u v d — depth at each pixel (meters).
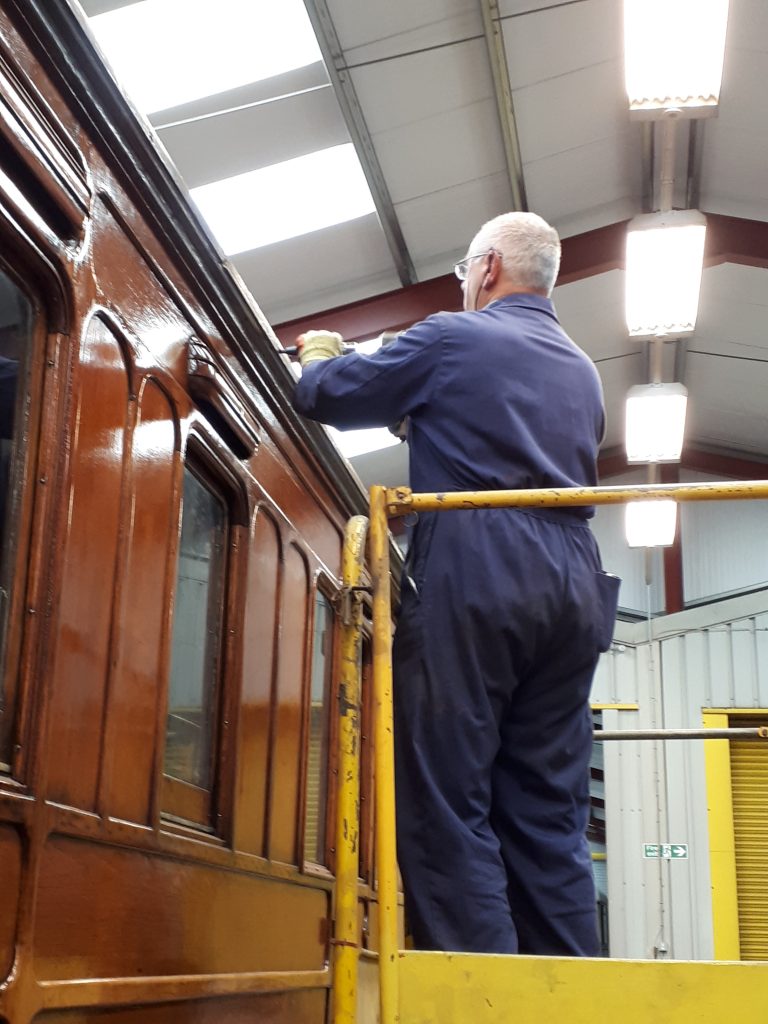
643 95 6.21
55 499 2.17
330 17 6.27
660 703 13.02
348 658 2.19
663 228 7.45
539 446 2.57
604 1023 1.78
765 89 7.59
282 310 9.06
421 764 2.33
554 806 2.48
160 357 2.73
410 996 1.81
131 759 2.48
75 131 2.36
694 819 12.61
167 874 2.65
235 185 7.57
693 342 10.92
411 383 2.59
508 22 6.67
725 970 1.80
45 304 2.23
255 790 3.36
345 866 2.04
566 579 2.46
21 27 2.13
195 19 6.21
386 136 7.34
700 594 13.41
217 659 3.19
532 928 2.41
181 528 2.96
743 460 13.60
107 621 2.37
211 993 2.83
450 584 2.41
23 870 1.98
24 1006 1.94
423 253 8.80
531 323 2.72
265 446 3.58
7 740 2.00
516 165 7.97
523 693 2.51
